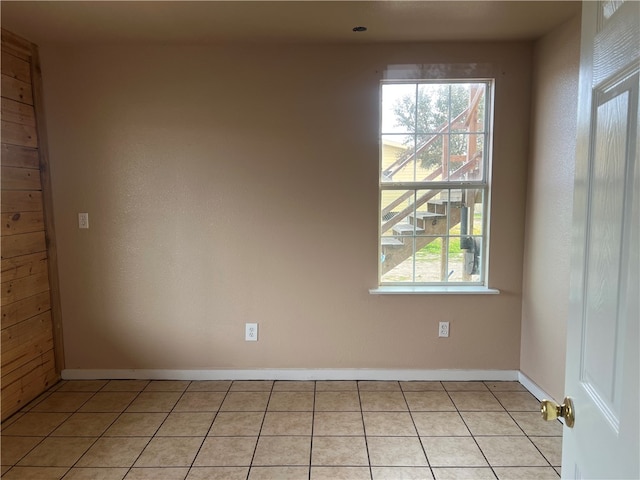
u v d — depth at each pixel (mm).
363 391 2863
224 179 2902
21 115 2646
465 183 2936
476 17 2346
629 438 662
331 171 2883
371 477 1995
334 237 2934
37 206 2797
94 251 2955
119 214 2924
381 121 2906
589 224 854
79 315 3012
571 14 2295
